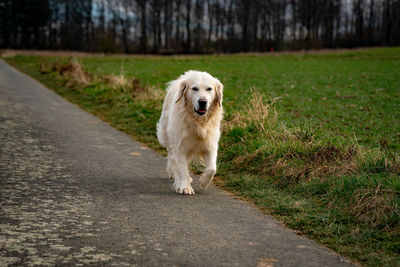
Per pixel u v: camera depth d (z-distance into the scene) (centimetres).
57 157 757
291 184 598
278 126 854
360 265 362
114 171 681
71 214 468
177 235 416
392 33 9300
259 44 9219
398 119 1150
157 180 640
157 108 1252
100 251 370
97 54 5866
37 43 9350
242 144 788
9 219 442
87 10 9238
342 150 661
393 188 482
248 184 613
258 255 375
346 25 9806
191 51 7250
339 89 1959
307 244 406
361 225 445
